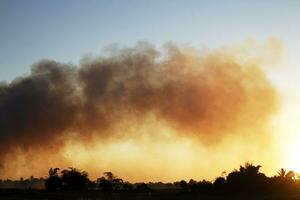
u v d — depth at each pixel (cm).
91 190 15412
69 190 15038
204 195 11475
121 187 16225
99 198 10438
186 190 13725
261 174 12600
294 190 12250
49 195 11481
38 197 10769
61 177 15250
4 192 12525
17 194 11888
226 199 9875
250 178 12344
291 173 12925
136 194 12225
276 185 12288
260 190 12169
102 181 16012
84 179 15325
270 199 9800
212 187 12744
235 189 12275
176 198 10325
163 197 10775
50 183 15000
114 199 10106
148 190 15525
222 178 12775
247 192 12100
